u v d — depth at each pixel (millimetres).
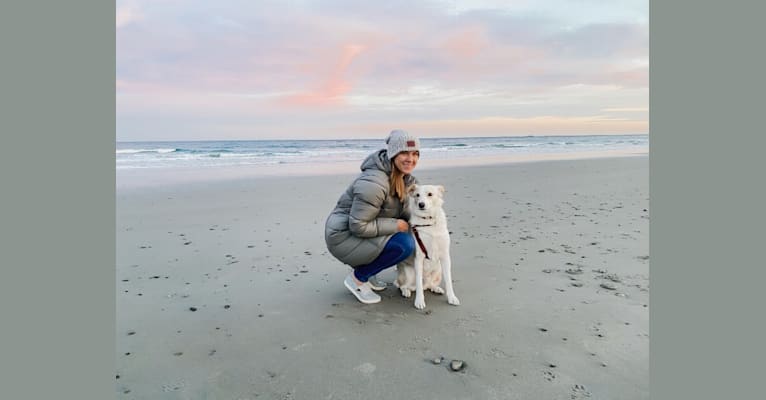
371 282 3852
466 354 2609
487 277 3969
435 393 2227
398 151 3248
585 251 4707
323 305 3398
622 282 3768
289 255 4719
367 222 3297
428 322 3072
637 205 7359
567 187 9648
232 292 3658
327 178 11680
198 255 4707
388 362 2531
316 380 2355
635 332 2844
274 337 2854
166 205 7617
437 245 3379
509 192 8984
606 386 2266
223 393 2244
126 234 5586
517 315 3152
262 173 13102
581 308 3244
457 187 9734
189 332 2920
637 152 24516
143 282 3875
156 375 2398
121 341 2783
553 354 2590
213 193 8969
